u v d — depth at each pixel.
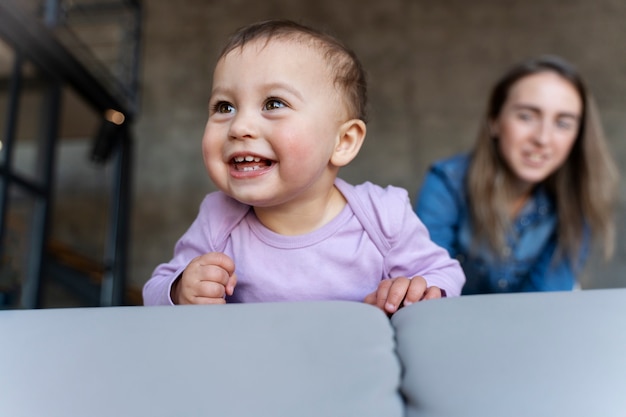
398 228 0.63
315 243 0.61
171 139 5.60
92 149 4.04
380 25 5.73
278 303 0.32
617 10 5.60
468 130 5.46
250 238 0.61
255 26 0.57
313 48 0.55
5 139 2.73
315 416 0.27
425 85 5.58
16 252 2.78
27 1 3.05
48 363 0.29
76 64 3.33
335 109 0.56
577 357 0.27
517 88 1.22
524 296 0.31
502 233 1.23
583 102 1.24
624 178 5.20
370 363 0.29
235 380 0.28
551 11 5.64
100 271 4.66
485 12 5.70
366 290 0.62
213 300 0.52
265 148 0.51
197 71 5.70
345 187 0.64
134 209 5.48
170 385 0.28
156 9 5.84
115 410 0.27
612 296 0.30
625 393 0.26
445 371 0.27
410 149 5.43
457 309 0.30
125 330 0.30
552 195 1.28
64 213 5.66
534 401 0.26
